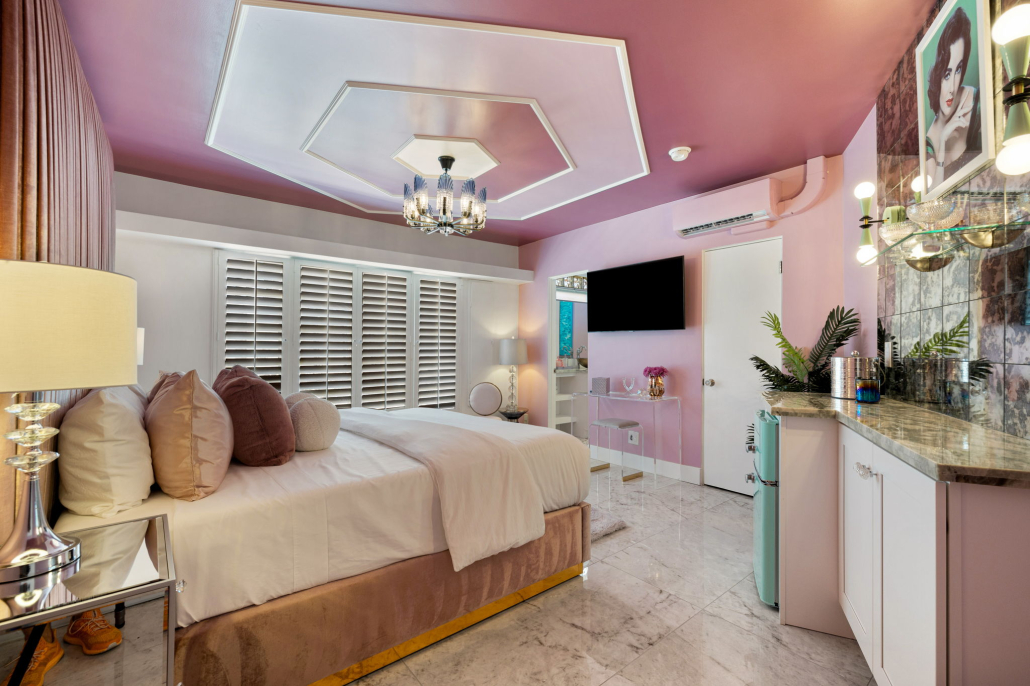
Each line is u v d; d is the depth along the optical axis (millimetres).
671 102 2457
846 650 1768
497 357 5578
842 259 3123
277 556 1437
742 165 3311
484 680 1617
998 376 1424
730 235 3768
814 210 3254
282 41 1910
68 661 835
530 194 3896
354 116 2525
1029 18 1074
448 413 3141
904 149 2100
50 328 845
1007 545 991
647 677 1628
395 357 4715
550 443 2342
